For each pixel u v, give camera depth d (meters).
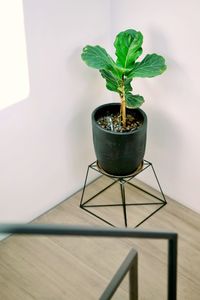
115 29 2.14
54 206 2.35
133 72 1.96
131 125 2.11
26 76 1.94
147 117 2.23
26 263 2.13
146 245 2.18
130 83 2.20
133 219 2.29
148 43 2.05
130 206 2.34
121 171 2.13
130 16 2.05
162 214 2.30
